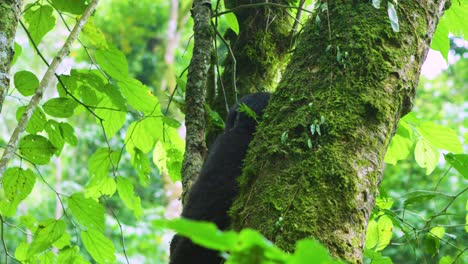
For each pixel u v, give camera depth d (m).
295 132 2.06
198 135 3.16
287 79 2.22
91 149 13.94
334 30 2.23
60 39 10.99
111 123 3.59
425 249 3.41
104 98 3.52
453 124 12.89
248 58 3.91
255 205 1.98
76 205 3.17
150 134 3.61
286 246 1.85
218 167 2.69
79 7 3.13
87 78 3.14
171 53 14.70
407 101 2.19
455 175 11.22
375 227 3.77
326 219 1.89
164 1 16.05
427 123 3.69
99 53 3.11
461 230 9.67
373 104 2.07
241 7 3.51
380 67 2.13
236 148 2.74
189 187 3.01
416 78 2.22
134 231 12.01
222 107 3.90
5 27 2.40
